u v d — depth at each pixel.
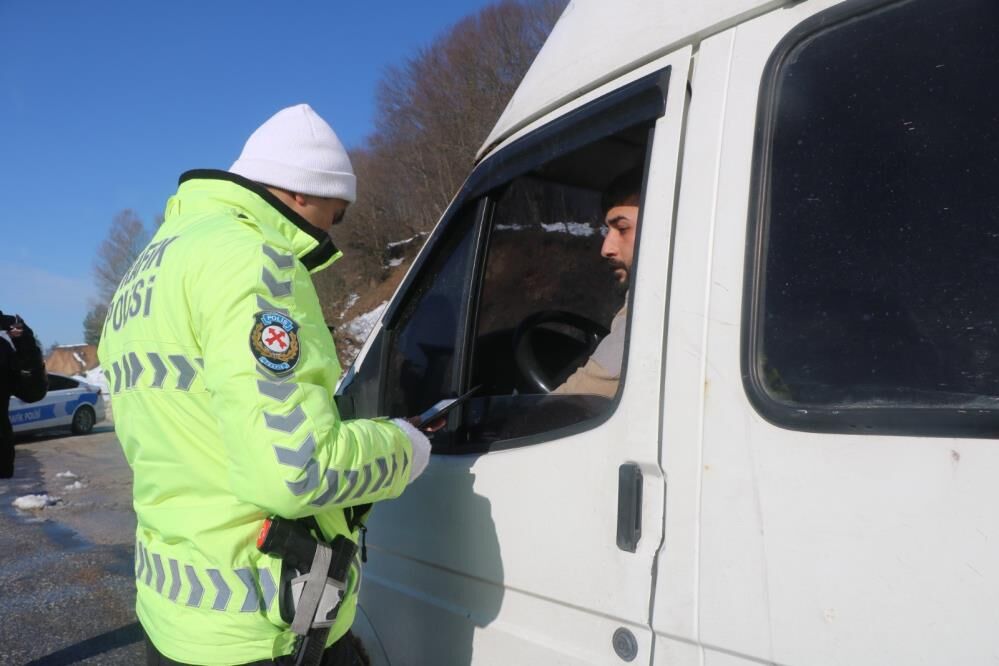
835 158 1.17
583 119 1.59
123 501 7.81
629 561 1.31
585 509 1.40
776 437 1.14
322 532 1.43
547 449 1.50
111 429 15.23
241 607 1.36
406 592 1.87
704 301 1.27
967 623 0.93
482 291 1.92
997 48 1.04
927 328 1.04
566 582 1.42
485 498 1.62
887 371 1.06
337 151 1.63
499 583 1.57
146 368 1.39
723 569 1.17
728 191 1.28
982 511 0.93
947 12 1.09
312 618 1.37
